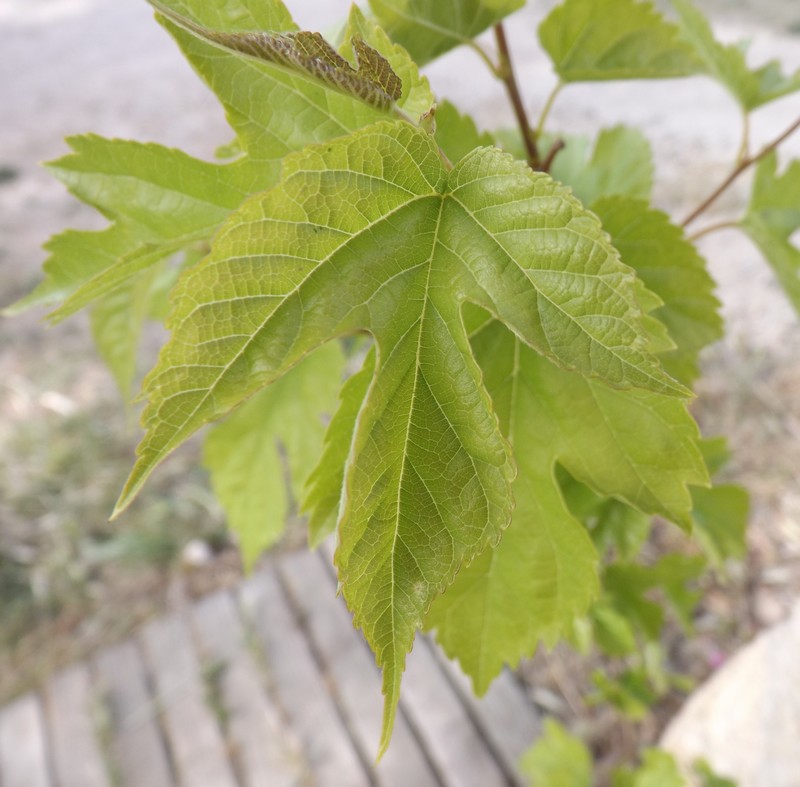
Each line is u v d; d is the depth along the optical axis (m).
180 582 1.08
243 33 0.16
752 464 1.09
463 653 0.26
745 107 0.34
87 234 0.24
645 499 0.25
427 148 0.17
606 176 0.38
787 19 1.83
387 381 0.17
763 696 0.70
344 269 0.17
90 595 1.09
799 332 1.25
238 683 0.89
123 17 3.27
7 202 1.98
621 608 0.48
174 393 0.16
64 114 2.40
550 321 0.17
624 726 0.88
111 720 0.88
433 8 0.27
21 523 1.19
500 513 0.17
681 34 0.31
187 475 1.24
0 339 1.54
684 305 0.28
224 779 0.82
